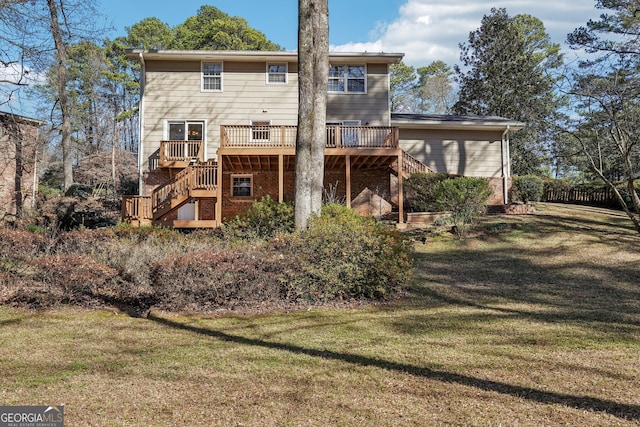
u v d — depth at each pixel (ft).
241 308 22.00
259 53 59.67
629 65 49.39
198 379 12.95
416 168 59.47
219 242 26.89
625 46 49.34
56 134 87.97
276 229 33.04
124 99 130.41
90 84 107.24
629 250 39.86
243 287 22.11
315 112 27.78
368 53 61.46
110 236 27.63
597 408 11.02
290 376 13.21
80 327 18.99
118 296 22.39
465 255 38.70
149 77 60.54
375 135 53.57
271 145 50.47
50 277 22.58
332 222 25.57
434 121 64.75
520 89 100.94
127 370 13.70
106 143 107.34
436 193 48.11
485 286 28.91
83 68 103.30
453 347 16.33
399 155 52.03
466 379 13.02
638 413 10.73
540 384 12.64
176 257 22.24
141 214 50.49
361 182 63.21
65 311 21.76
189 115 60.59
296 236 23.80
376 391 12.06
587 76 44.91
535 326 19.53
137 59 61.05
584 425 10.09
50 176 99.40
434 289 27.86
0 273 22.80
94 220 63.62
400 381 12.82
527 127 84.58
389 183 63.26
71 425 10.02
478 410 10.85
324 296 23.22
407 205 61.82
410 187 58.08
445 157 66.33
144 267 22.50
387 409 10.89
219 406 11.07
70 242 25.70
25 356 15.11
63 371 13.60
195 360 14.65
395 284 24.95
